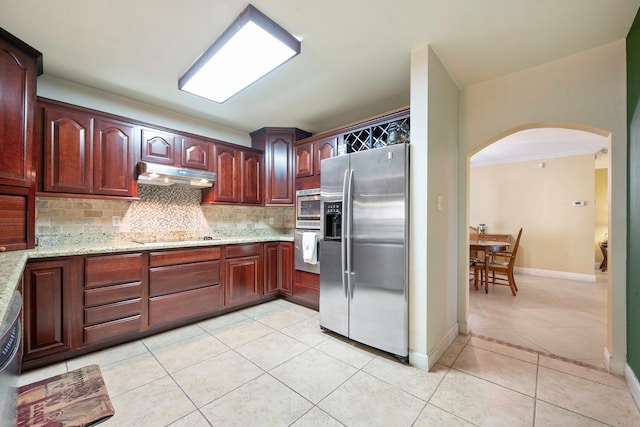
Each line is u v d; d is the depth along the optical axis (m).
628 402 1.67
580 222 5.20
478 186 6.36
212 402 1.67
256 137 4.06
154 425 1.49
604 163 6.33
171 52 2.16
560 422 1.52
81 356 2.22
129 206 2.96
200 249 2.96
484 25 1.85
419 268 2.08
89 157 2.49
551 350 2.36
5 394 0.65
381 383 1.88
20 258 1.56
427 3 1.65
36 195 2.22
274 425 1.50
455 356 2.25
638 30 1.72
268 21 1.78
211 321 2.98
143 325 2.54
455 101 2.63
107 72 2.44
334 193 2.63
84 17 1.76
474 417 1.56
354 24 1.84
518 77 2.41
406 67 2.37
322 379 1.92
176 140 3.07
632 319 1.82
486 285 4.23
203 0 1.62
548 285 4.75
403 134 2.63
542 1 1.63
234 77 2.39
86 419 0.97
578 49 2.10
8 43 1.89
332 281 2.62
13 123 1.91
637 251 1.75
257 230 4.12
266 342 2.48
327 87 2.73
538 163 5.62
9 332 0.70
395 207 2.18
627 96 1.95
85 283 2.23
